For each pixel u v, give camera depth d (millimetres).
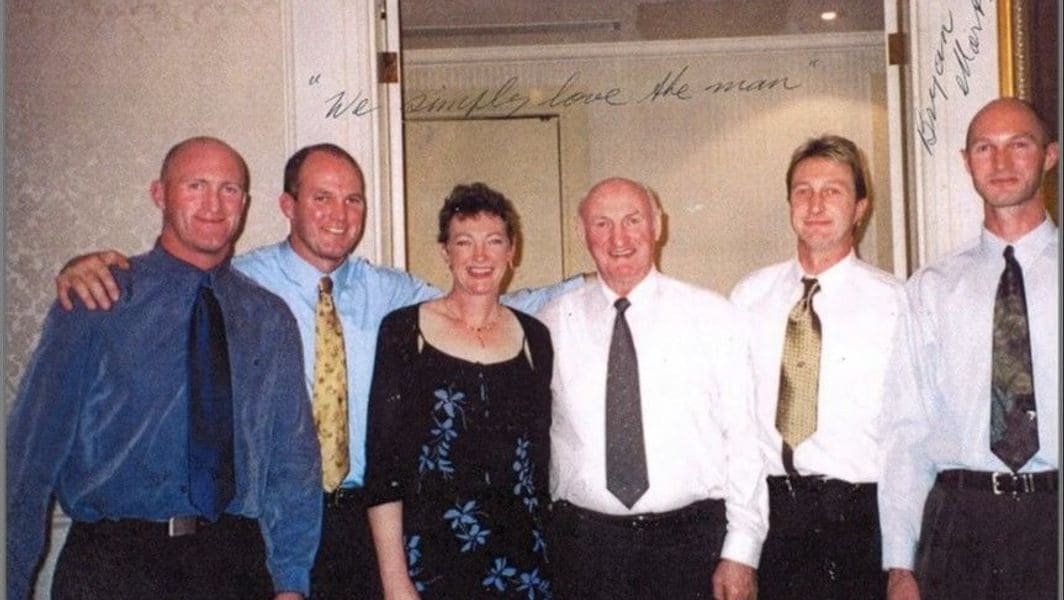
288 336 2295
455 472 2164
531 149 2881
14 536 2139
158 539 2105
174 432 2158
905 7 2541
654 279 2297
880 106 2785
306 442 2256
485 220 2256
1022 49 2373
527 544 2176
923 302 2295
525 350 2236
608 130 2852
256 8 2449
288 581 2211
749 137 2818
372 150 2459
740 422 2260
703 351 2260
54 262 2418
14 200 2416
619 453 2211
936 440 2236
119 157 2436
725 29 2834
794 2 2795
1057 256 2250
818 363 2314
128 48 2445
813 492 2275
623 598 2191
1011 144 2307
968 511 2186
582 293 2309
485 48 2908
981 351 2236
